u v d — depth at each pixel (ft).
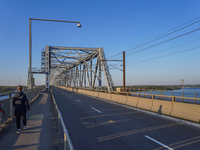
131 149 18.31
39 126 25.43
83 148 18.57
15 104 21.62
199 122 30.27
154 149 18.33
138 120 33.53
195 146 19.16
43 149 16.65
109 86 139.74
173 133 24.39
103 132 24.89
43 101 64.95
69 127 27.81
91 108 51.31
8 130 22.88
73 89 200.44
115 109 49.47
